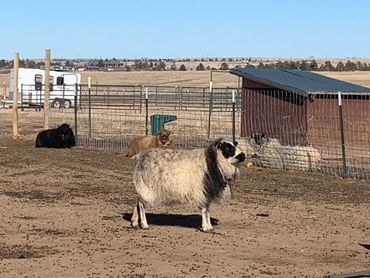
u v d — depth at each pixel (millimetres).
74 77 57531
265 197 16156
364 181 18656
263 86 25562
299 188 17531
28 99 52156
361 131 23938
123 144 27766
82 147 26938
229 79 102500
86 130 33438
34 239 11617
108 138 30062
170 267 9844
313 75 29484
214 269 9781
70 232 12211
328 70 122375
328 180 18844
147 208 14617
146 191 12281
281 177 19297
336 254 10820
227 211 14344
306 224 13125
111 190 17016
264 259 10430
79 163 22062
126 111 41656
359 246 11367
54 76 56594
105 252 10711
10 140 29219
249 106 25266
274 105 24641
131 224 12789
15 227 12594
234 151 12023
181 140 28047
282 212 14320
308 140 23688
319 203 15461
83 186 17594
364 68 129250
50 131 26750
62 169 20641
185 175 12023
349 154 23172
